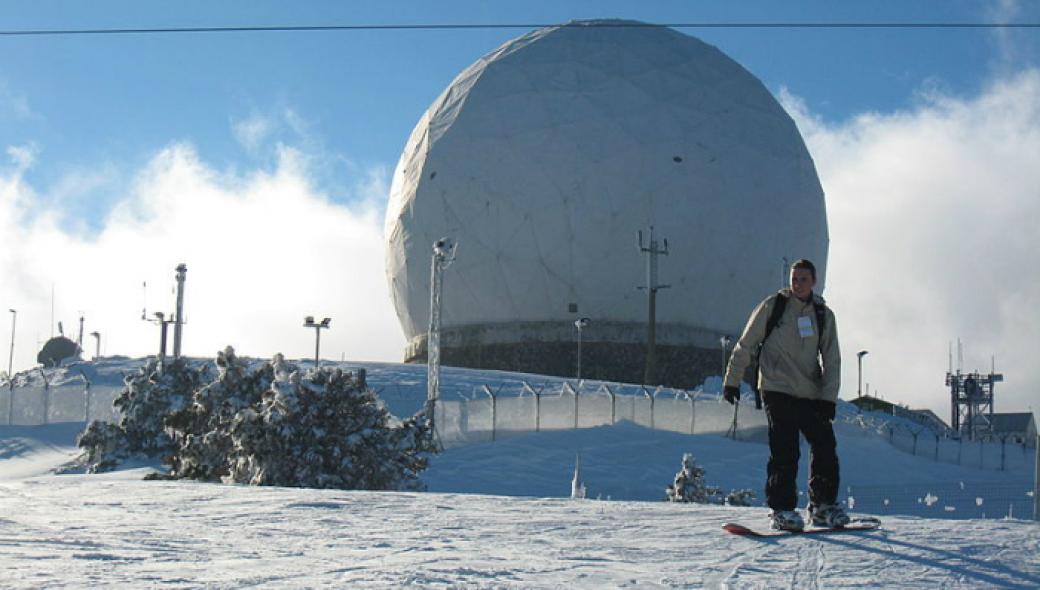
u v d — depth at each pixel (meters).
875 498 31.81
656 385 66.00
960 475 40.50
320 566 6.41
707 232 69.69
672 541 7.54
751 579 6.15
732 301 71.06
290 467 26.05
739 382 8.39
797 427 8.17
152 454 36.12
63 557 6.59
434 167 73.50
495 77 74.19
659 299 69.12
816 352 8.27
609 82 71.50
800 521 7.86
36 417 46.19
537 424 40.69
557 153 69.62
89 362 64.94
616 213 68.62
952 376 84.88
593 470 34.88
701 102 72.44
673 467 35.84
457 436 40.69
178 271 53.38
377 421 27.25
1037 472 9.53
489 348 70.56
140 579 5.82
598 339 68.69
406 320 77.12
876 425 48.97
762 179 72.44
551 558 6.84
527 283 69.56
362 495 10.89
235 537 7.75
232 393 30.92
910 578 6.18
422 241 73.75
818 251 76.31
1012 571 6.35
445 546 7.34
